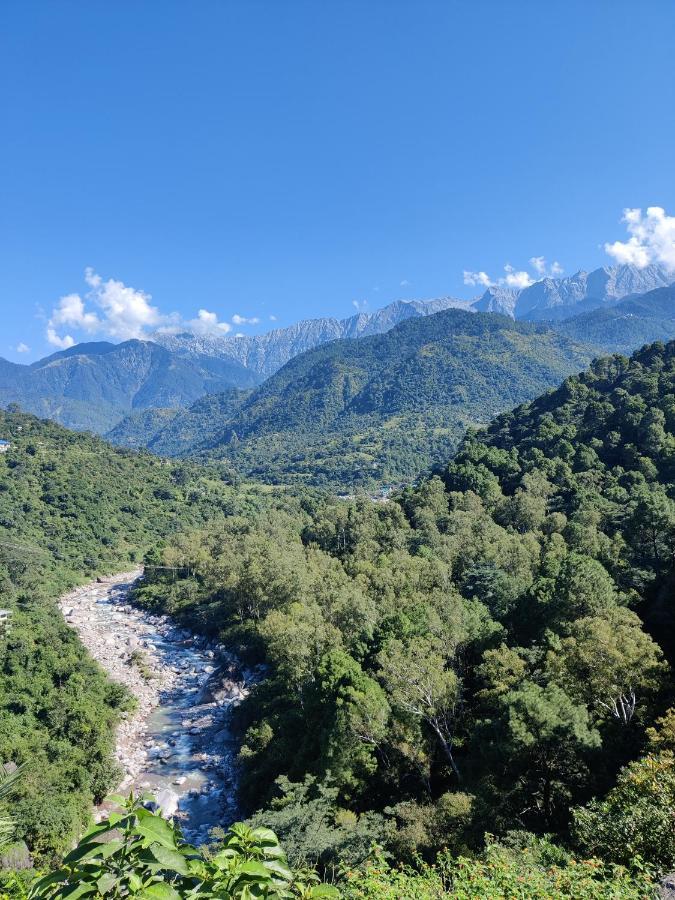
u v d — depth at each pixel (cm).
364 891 1262
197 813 4391
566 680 3372
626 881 1191
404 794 3600
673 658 4059
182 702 6575
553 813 2730
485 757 3030
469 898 1173
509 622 5231
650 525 6016
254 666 6994
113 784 4744
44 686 5753
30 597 9844
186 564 11475
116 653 8094
